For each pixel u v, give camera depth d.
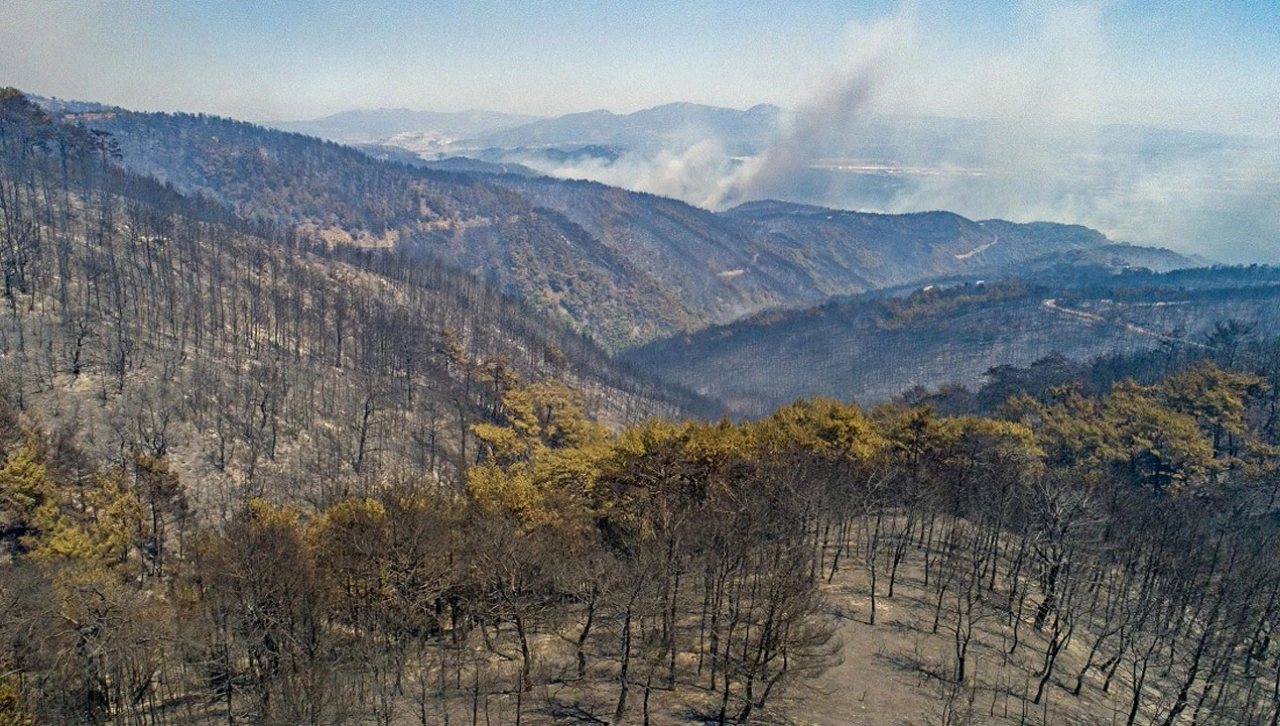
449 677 56.75
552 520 67.69
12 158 197.62
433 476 132.12
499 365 183.25
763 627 54.12
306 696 45.72
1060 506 66.38
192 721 52.44
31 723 47.00
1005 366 193.88
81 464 96.19
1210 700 62.88
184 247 194.38
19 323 126.00
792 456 78.06
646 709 48.78
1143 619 60.53
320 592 56.72
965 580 75.69
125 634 51.62
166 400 123.50
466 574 58.38
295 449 128.50
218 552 56.72
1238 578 63.91
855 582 76.38
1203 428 128.25
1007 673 61.19
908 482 81.50
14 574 59.22
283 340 170.25
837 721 51.84
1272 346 185.62
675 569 53.94
